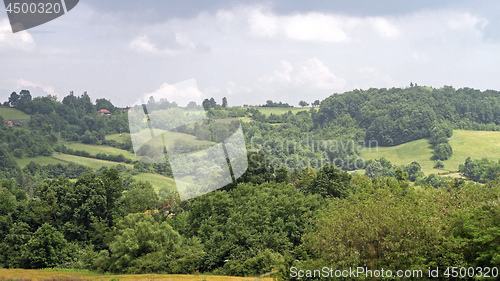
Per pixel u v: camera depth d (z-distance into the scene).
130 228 53.94
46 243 59.12
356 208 28.09
